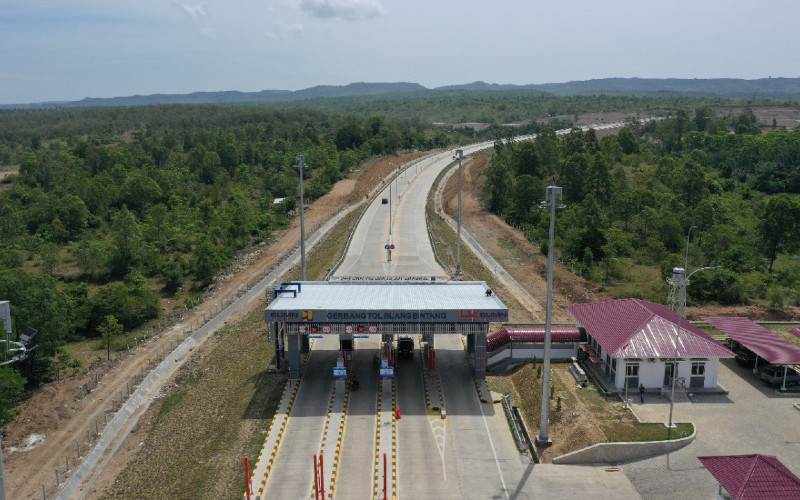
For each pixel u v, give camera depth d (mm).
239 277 89188
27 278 59875
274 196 141750
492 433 43844
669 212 100812
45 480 40656
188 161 166125
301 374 53000
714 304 72500
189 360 60094
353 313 49062
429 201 137375
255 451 41500
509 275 83938
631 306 54062
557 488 37375
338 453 41125
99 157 158250
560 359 55531
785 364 48125
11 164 192500
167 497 37344
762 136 189250
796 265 90562
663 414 45000
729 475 32031
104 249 94125
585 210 104875
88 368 60125
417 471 39125
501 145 185625
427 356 55469
